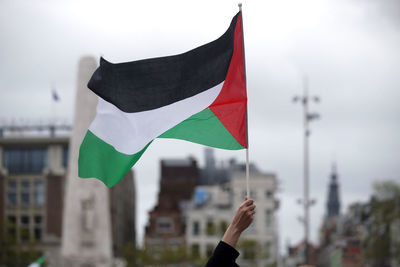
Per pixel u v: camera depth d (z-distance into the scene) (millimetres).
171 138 11242
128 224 124000
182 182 120812
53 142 105375
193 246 104375
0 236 93875
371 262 102000
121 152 10883
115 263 60594
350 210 147625
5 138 105250
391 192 102750
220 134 11422
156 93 11086
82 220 47188
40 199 105188
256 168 129750
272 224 104625
